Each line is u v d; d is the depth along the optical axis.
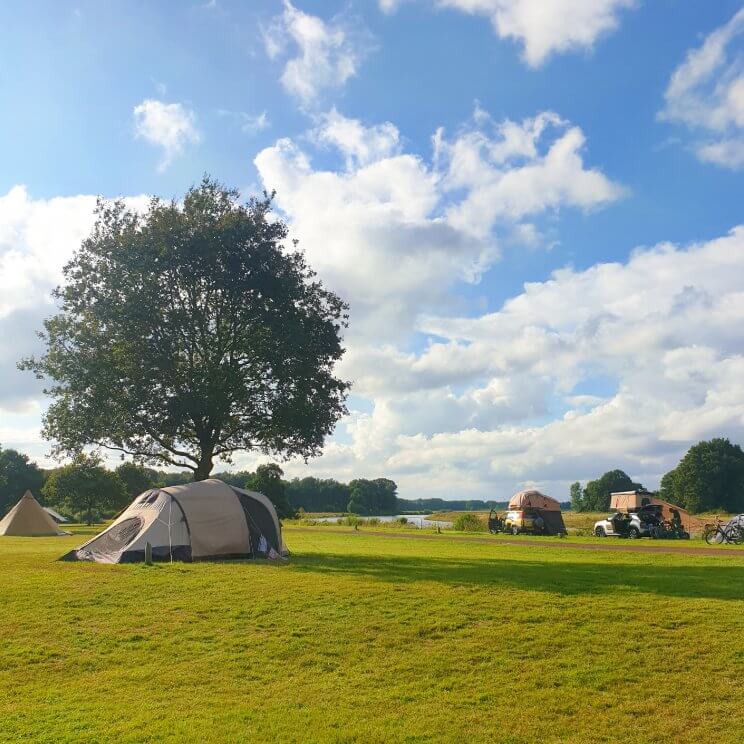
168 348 25.84
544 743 7.55
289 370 26.66
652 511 43.31
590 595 13.55
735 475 92.94
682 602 12.79
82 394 26.14
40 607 13.16
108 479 68.56
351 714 8.30
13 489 94.88
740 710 8.26
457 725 7.98
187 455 28.31
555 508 48.03
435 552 24.62
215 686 9.30
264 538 21.84
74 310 26.72
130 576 16.41
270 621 12.18
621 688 9.02
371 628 11.65
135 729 7.84
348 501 159.00
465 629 11.48
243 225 27.73
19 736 7.64
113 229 27.75
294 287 28.19
